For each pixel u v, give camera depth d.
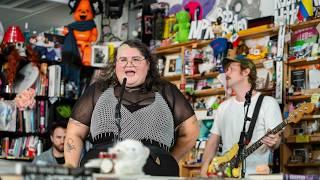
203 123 5.21
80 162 2.19
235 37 5.02
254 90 3.62
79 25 6.09
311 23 4.52
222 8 5.62
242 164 3.01
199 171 5.12
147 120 2.25
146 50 2.41
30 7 7.55
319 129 4.40
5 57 5.68
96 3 6.46
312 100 4.20
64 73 5.89
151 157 2.04
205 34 5.44
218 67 5.11
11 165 1.17
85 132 2.43
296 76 4.59
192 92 5.43
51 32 6.09
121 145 1.47
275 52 4.66
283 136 4.43
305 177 1.67
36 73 5.77
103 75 2.45
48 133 5.77
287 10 4.75
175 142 2.48
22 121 5.64
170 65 5.83
